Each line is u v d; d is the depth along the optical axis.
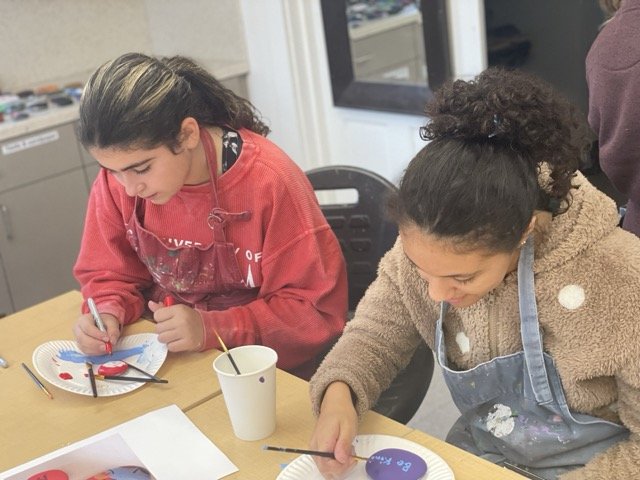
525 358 1.20
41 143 3.15
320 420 1.18
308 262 1.57
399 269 1.32
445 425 2.42
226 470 1.14
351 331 1.36
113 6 3.90
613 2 1.55
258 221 1.56
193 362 1.44
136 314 1.65
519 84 1.07
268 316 1.55
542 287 1.15
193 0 3.79
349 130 3.50
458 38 2.91
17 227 3.17
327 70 3.47
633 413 1.14
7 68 3.62
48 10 3.69
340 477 1.11
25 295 3.27
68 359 1.48
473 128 1.04
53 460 1.17
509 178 1.02
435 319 1.31
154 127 1.38
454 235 1.01
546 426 1.24
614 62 1.44
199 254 1.60
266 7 3.47
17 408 1.35
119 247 1.71
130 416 1.30
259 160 1.56
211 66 3.69
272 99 3.65
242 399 1.17
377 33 3.11
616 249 1.13
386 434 1.19
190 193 1.57
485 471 1.09
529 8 2.62
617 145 1.48
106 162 1.40
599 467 1.14
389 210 1.10
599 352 1.13
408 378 1.63
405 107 3.14
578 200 1.15
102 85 1.38
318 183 1.86
